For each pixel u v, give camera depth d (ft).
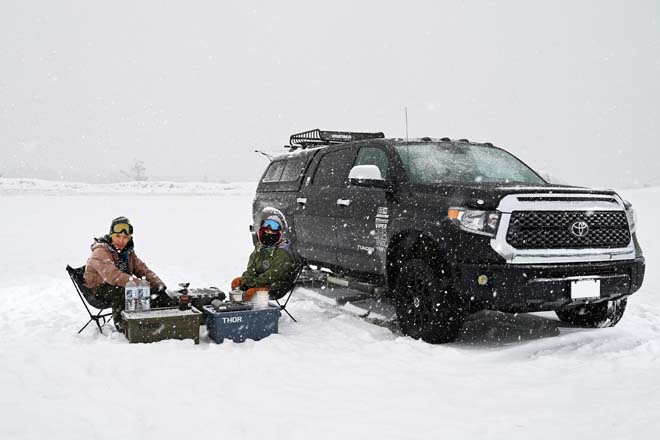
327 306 22.27
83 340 16.85
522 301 14.97
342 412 11.44
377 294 18.62
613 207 16.21
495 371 13.96
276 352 15.35
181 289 18.37
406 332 17.29
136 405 11.68
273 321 17.43
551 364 14.26
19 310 21.40
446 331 16.02
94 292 17.83
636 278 16.37
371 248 18.81
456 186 16.44
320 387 12.91
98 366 13.96
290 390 12.68
